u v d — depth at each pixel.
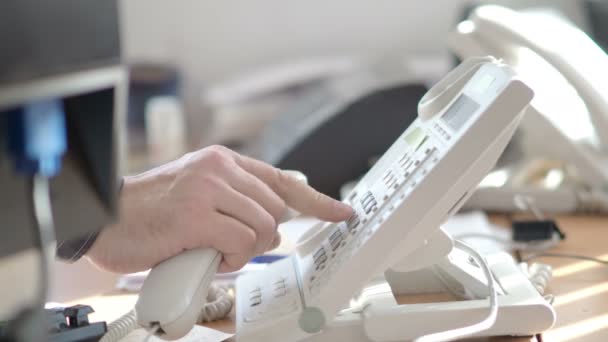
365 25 2.76
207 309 0.93
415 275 0.94
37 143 0.55
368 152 1.61
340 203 0.90
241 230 0.84
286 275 0.91
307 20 2.78
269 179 0.92
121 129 0.59
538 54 1.35
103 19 0.56
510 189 1.38
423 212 0.77
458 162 0.75
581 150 1.36
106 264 0.89
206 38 2.82
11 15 0.51
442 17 2.71
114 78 0.57
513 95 0.74
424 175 0.77
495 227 1.30
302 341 0.82
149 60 2.74
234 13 2.80
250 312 0.86
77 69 0.54
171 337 0.77
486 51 1.43
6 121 0.53
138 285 1.07
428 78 2.33
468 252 0.87
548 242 1.17
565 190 1.37
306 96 2.27
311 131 1.61
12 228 0.56
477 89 0.81
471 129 0.75
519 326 0.81
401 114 1.62
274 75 2.48
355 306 0.85
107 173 0.59
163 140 2.39
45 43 0.53
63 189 0.58
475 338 0.82
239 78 2.64
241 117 2.43
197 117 2.84
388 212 0.79
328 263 0.84
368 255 0.78
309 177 1.61
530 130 1.41
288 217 0.92
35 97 0.53
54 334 0.79
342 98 1.80
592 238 1.22
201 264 0.80
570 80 1.32
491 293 0.81
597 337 0.82
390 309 0.81
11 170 0.55
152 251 0.86
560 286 1.00
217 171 0.88
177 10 2.81
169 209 0.85
